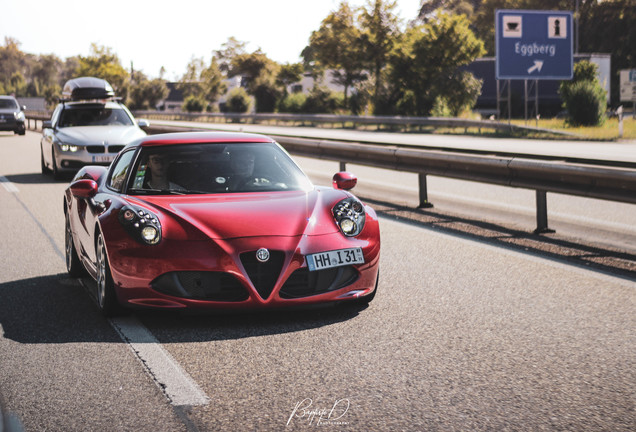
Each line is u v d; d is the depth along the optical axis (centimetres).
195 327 462
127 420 316
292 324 467
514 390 349
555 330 449
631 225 867
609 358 396
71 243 606
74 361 398
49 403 336
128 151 582
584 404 330
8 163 1831
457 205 1062
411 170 1055
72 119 1485
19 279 611
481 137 2784
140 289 452
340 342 429
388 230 838
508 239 767
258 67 7606
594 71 3200
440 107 3619
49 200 1125
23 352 414
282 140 1505
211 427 307
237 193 522
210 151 563
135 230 459
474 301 521
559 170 766
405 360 395
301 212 488
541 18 3184
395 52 3909
